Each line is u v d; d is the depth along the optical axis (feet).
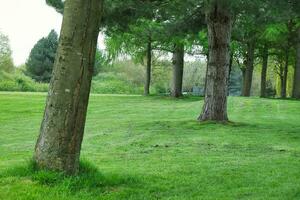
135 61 164.86
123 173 29.96
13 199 21.94
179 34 84.58
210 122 69.51
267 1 58.44
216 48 69.87
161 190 25.98
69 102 25.90
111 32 73.46
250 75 152.05
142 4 66.49
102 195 23.85
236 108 101.76
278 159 39.24
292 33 146.92
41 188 23.47
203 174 31.07
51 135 25.77
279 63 186.60
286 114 92.17
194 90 268.82
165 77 231.71
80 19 26.02
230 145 49.88
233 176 30.60
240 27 102.63
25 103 119.14
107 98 139.74
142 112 98.94
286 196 25.21
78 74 26.05
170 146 49.24
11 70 264.72
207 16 69.36
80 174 26.18
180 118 85.40
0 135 64.80
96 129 68.49
